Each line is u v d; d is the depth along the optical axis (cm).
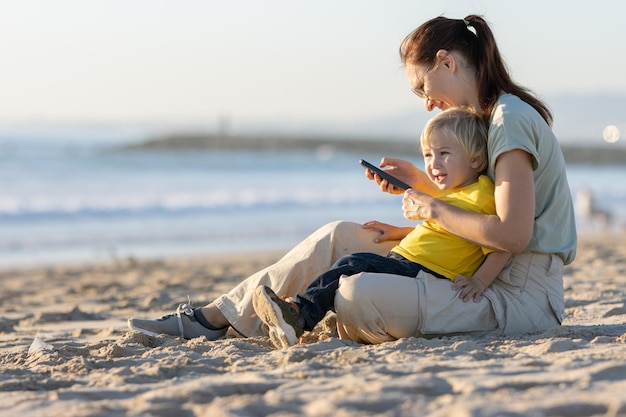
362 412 280
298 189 3191
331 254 468
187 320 478
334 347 420
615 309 590
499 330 435
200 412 295
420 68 444
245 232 2067
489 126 430
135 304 822
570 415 276
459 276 436
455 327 428
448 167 434
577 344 398
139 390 339
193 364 383
